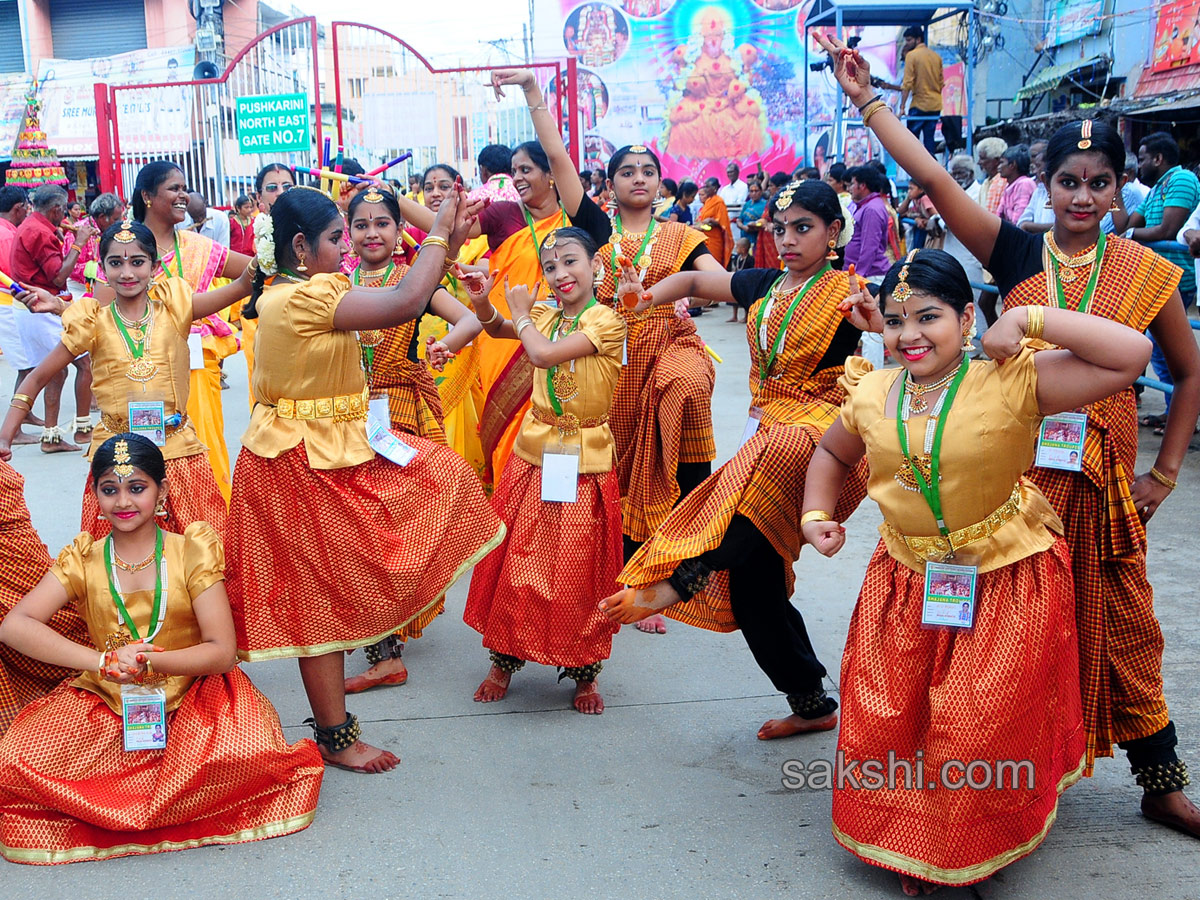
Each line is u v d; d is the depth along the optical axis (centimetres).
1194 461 674
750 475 314
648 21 2166
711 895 277
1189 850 294
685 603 352
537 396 390
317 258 334
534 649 381
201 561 318
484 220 553
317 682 339
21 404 400
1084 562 292
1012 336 246
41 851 295
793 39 2158
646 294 367
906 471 269
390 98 1122
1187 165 1376
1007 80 1786
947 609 267
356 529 330
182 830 305
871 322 317
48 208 798
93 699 316
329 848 302
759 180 1481
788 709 387
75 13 2289
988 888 277
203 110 1128
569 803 324
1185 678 390
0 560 345
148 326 398
